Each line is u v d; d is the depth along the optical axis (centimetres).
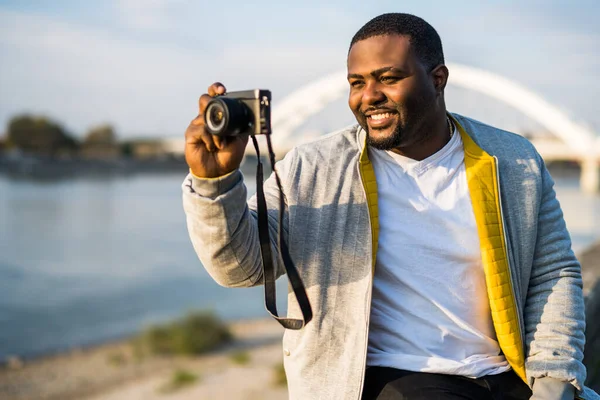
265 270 154
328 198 163
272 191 168
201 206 144
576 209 5722
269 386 994
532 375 160
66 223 5122
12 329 1828
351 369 155
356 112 162
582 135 5906
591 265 356
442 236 161
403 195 163
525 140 177
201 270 3167
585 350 257
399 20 159
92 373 1327
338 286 160
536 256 172
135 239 4356
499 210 164
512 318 161
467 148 169
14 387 1238
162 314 2109
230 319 1964
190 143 143
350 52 162
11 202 6612
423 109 159
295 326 153
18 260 3309
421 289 159
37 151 13525
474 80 5556
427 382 154
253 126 141
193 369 1252
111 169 13862
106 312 2130
